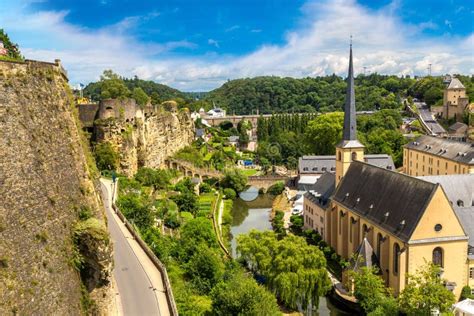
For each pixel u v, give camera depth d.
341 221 97.19
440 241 72.44
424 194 74.00
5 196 33.00
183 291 59.31
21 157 36.31
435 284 63.66
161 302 53.28
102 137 117.38
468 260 74.69
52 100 44.91
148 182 121.88
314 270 73.75
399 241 73.94
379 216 83.06
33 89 41.75
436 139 163.25
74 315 38.41
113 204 88.25
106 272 41.78
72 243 40.84
